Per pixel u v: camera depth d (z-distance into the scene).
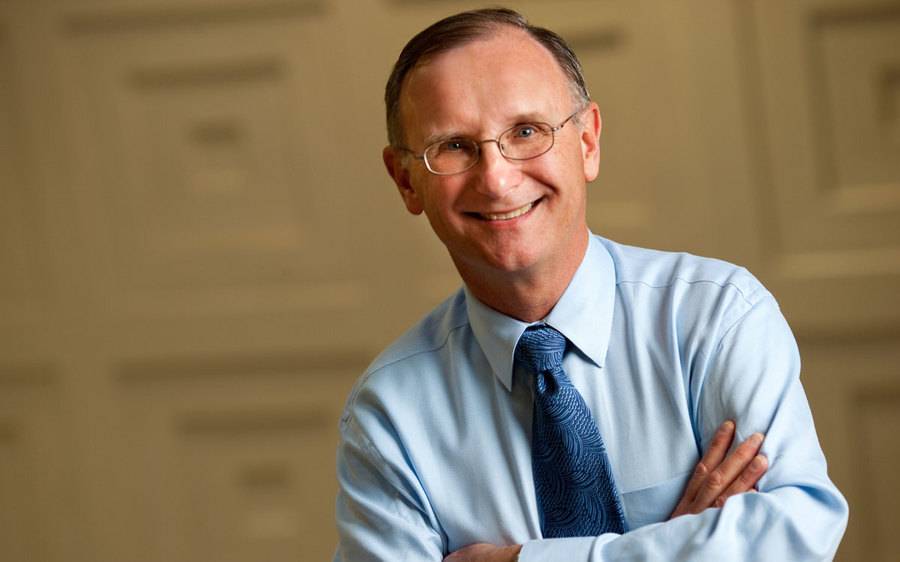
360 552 3.41
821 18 5.70
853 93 5.71
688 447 3.24
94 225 6.43
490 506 3.32
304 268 6.29
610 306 3.35
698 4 5.77
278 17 6.18
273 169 6.29
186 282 6.41
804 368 5.90
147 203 6.40
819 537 3.02
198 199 6.38
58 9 6.31
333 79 6.15
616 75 5.88
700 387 3.24
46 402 6.57
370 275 6.23
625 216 5.94
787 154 5.79
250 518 6.53
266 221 6.33
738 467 3.12
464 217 3.14
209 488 6.53
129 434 6.54
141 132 6.37
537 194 3.12
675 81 5.82
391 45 6.07
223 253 6.37
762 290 3.34
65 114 6.37
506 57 3.11
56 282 6.49
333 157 6.20
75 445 6.57
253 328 6.36
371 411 3.46
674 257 3.47
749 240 5.84
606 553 3.08
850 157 5.76
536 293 3.27
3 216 6.48
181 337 6.43
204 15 6.23
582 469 3.25
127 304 6.46
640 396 3.28
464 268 3.29
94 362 6.52
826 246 5.80
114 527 6.57
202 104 6.31
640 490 3.25
